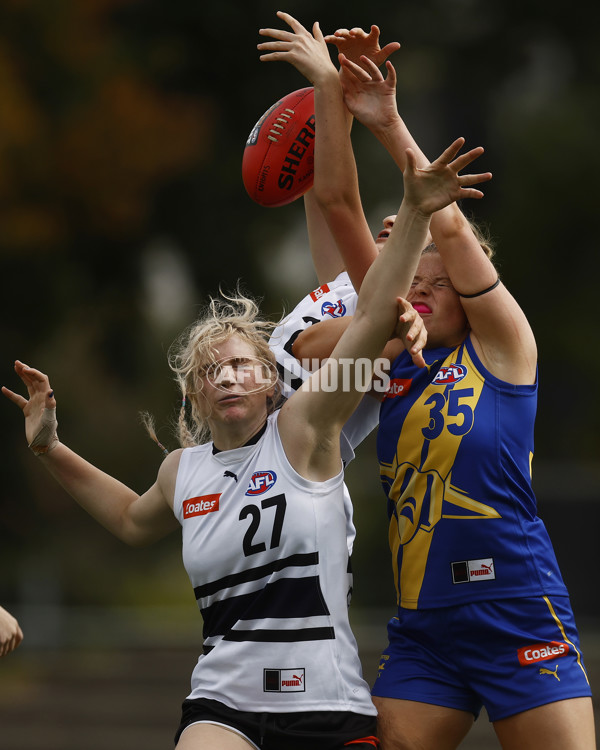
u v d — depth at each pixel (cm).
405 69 9562
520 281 9538
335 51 8319
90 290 8131
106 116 7262
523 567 1441
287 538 1352
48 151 7019
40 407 1605
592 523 5084
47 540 7300
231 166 8519
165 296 9525
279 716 1324
